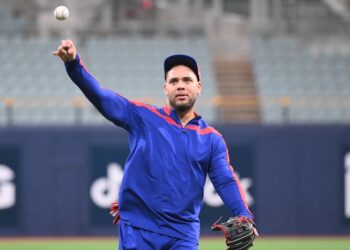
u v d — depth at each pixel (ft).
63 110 210.79
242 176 186.80
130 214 62.34
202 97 217.97
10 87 221.46
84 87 60.03
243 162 186.80
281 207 186.91
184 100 61.87
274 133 186.70
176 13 251.39
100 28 242.58
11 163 184.24
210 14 250.57
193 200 62.28
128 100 62.75
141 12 249.34
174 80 62.03
